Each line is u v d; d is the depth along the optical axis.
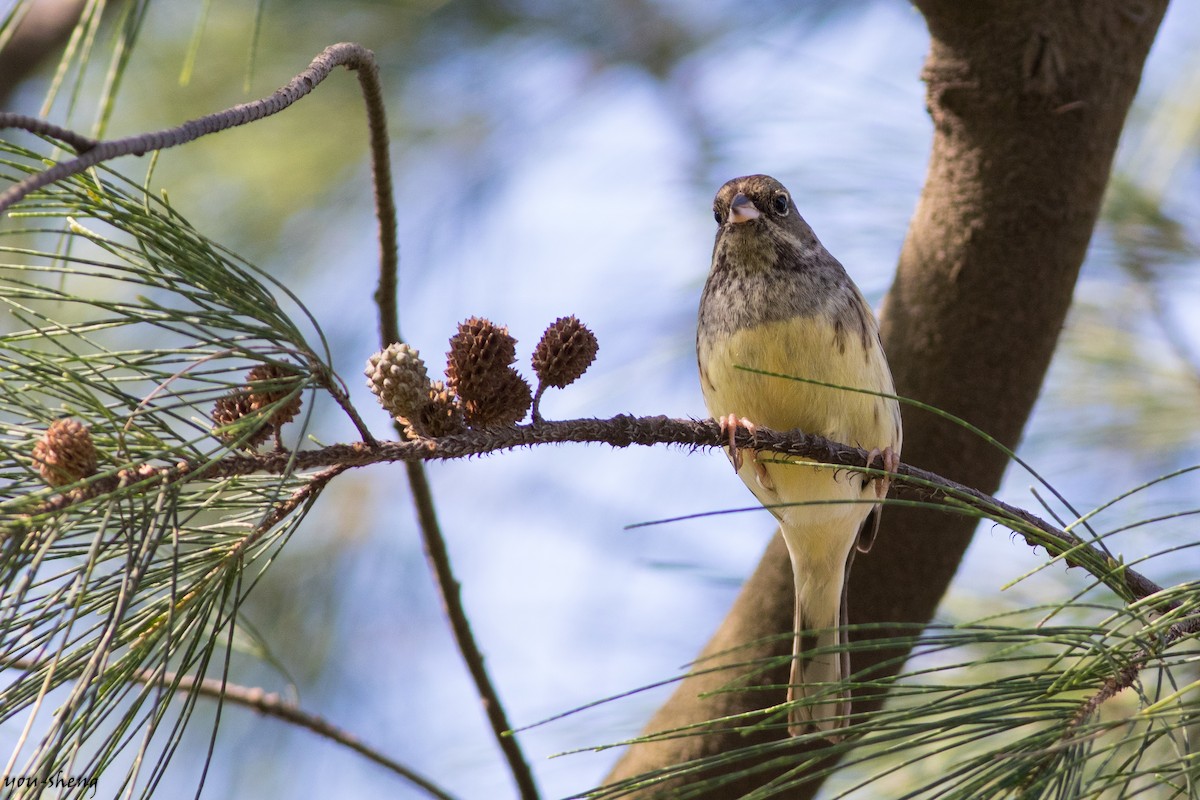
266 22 11.24
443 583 7.20
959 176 7.56
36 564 3.78
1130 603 4.59
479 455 5.21
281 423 4.69
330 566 12.32
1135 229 9.00
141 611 4.56
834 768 3.95
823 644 7.80
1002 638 4.12
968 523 7.77
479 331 5.26
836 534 7.86
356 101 11.45
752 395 7.80
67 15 11.63
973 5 7.32
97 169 4.67
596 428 5.61
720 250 8.11
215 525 4.91
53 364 4.27
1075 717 4.12
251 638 7.25
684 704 7.81
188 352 4.47
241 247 11.42
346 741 7.20
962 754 7.06
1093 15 7.32
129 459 4.28
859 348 7.66
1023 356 7.59
